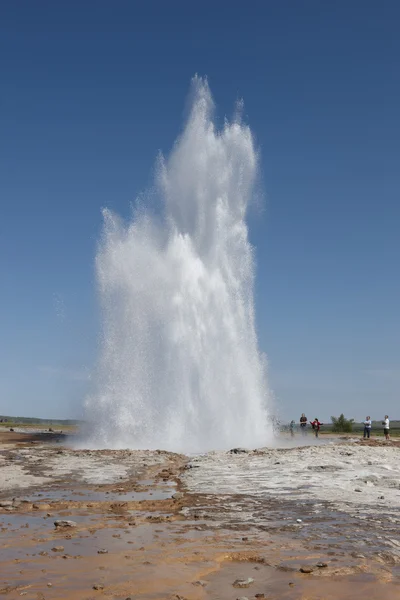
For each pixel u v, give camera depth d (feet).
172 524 36.17
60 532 34.01
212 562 27.63
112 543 31.30
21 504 42.55
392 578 25.00
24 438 130.31
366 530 33.76
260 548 30.01
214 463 68.49
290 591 23.48
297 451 78.95
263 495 46.39
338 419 209.97
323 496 45.42
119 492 49.14
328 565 26.78
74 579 25.07
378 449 80.69
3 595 23.00
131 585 24.27
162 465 70.64
